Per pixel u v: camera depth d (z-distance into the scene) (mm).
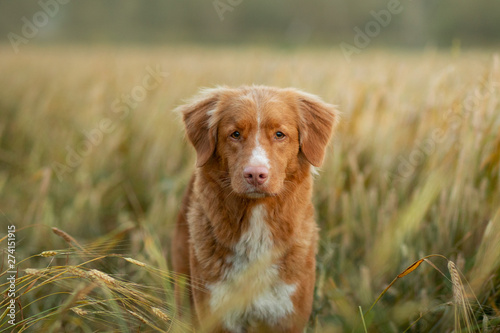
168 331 3598
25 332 4320
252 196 4293
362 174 6234
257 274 4391
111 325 4234
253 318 4578
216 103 4832
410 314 4488
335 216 6121
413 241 5328
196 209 4754
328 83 8578
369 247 5457
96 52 22547
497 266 4469
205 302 4523
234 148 4418
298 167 4676
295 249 4500
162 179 7477
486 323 3852
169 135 8289
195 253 4617
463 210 5109
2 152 9078
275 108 4508
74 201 6945
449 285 4621
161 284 4395
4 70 15836
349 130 6980
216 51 21359
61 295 5000
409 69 8922
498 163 5172
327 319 4797
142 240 5902
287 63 9570
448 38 27000
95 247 4945
